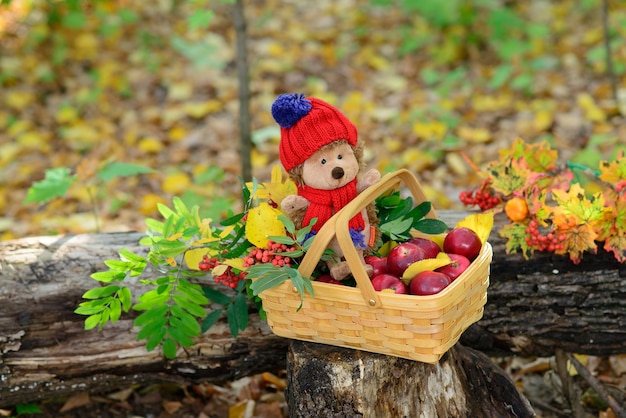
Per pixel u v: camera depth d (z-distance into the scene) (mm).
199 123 4461
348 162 1871
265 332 2225
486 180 2316
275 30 5578
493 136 4145
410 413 1944
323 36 5461
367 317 1779
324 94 4707
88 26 5410
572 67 4855
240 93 3172
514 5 5730
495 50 5129
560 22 5418
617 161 2184
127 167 2871
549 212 2096
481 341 2279
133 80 4902
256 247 1909
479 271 1820
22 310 2131
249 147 3229
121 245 2268
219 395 2568
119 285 2182
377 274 1902
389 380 1909
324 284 1788
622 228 2080
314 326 1880
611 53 4660
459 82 4789
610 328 2217
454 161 3850
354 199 1756
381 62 5086
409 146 4113
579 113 4250
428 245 1951
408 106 4570
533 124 4176
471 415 2047
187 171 3992
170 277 2053
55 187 2812
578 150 3867
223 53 5199
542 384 2553
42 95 4746
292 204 1871
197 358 2234
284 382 2613
